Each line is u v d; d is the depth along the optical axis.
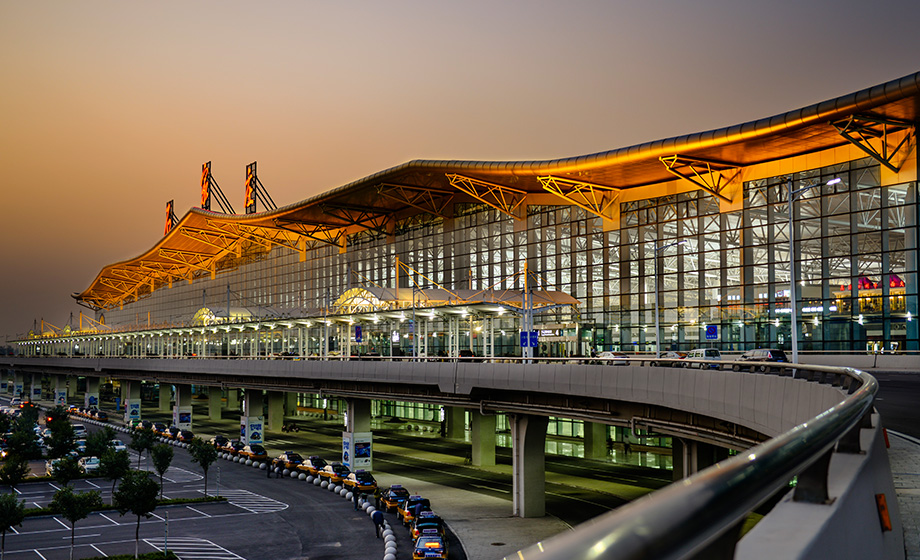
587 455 81.75
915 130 66.75
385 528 49.78
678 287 86.25
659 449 79.31
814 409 21.88
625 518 1.86
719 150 75.19
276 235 156.88
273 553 46.16
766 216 79.00
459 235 115.31
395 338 94.50
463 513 55.72
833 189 73.62
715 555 2.38
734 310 80.88
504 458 84.31
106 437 77.81
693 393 34.22
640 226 90.94
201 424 128.38
